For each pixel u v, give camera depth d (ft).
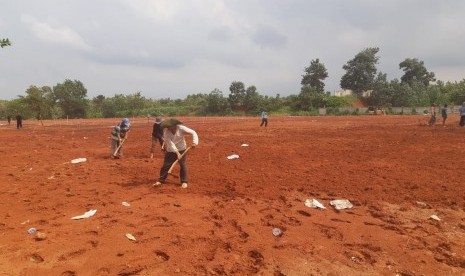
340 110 218.59
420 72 277.44
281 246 16.99
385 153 43.93
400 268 15.20
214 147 50.96
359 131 77.66
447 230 19.49
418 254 16.48
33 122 152.05
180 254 15.97
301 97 236.43
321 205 23.04
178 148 27.73
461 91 227.20
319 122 121.39
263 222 20.12
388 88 241.14
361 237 18.26
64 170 34.73
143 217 20.63
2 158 42.78
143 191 26.27
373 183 28.84
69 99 226.17
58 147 54.49
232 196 25.13
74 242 16.97
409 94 237.25
